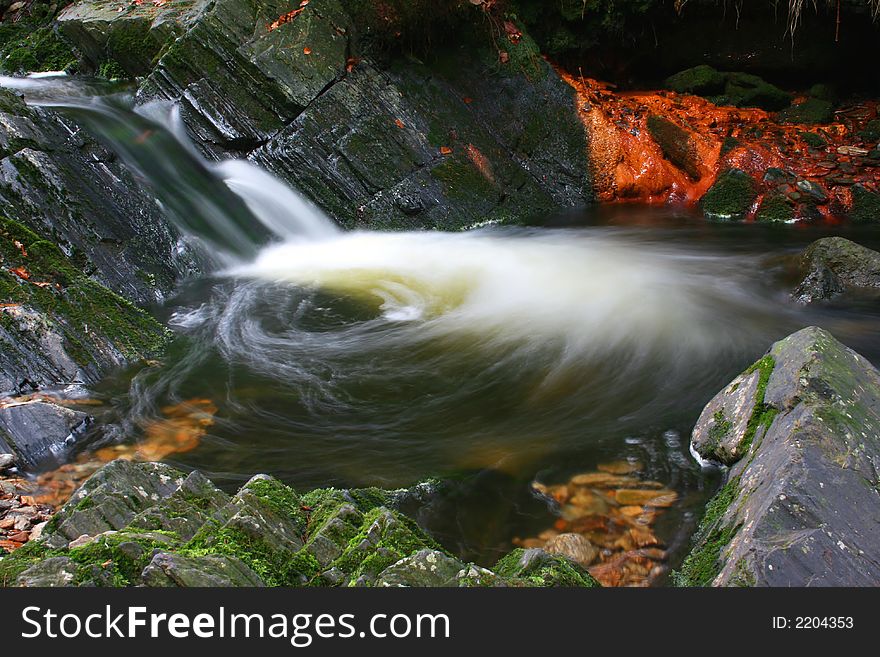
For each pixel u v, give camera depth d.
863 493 3.63
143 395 6.02
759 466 4.04
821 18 12.15
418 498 4.66
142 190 8.66
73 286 6.65
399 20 10.42
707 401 5.85
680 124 11.75
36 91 10.31
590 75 12.76
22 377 5.86
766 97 12.48
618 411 5.74
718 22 12.39
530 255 9.45
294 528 3.67
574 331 7.19
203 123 9.99
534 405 5.88
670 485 4.73
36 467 5.12
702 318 7.43
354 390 6.13
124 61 11.18
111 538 3.20
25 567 3.12
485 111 11.18
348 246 9.74
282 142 10.00
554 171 11.40
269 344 6.96
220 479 4.93
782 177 10.91
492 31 11.20
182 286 8.26
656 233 10.26
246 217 9.48
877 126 11.86
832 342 4.49
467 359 6.65
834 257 8.14
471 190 10.64
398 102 10.58
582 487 4.75
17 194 7.41
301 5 10.44
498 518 4.48
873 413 4.10
